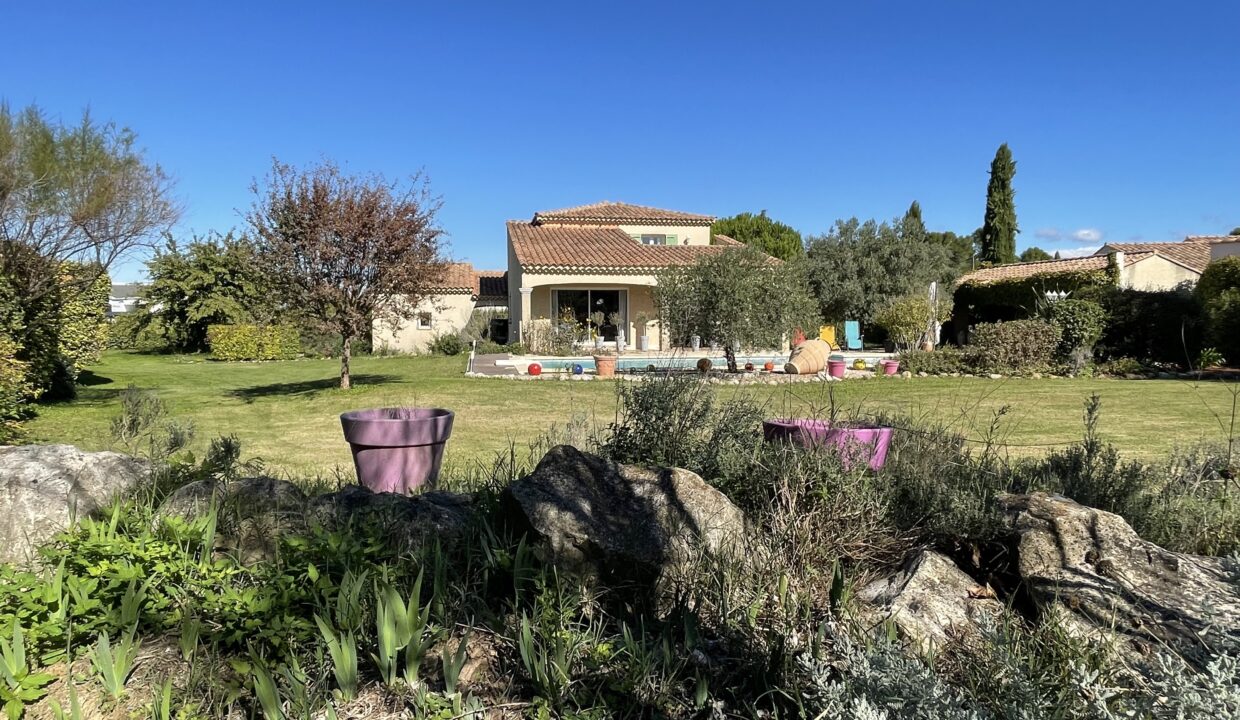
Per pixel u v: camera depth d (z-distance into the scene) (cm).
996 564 296
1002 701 190
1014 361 1869
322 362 2636
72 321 1402
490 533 282
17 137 1186
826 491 314
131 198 1313
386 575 236
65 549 266
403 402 1291
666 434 390
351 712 206
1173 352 1936
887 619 240
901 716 173
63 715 196
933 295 2655
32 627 222
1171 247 2839
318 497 324
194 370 2280
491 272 4156
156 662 224
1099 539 281
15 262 1184
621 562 267
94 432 961
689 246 2880
